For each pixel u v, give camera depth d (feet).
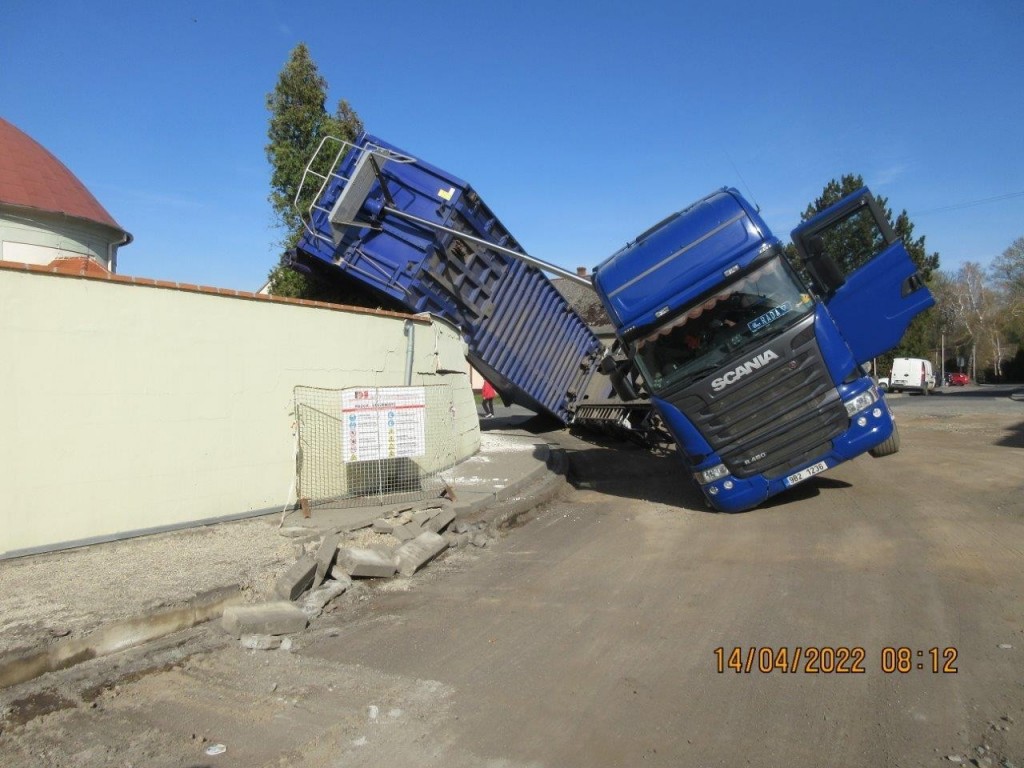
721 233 28.27
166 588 19.07
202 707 13.91
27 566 20.77
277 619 17.85
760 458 27.91
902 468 36.27
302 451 29.63
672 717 12.87
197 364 25.95
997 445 43.42
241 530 25.34
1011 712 12.28
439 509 28.94
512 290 48.57
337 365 31.73
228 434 26.86
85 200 52.13
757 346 27.45
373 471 32.63
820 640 15.75
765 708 13.02
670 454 48.85
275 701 14.15
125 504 23.76
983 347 246.47
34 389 21.63
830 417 27.37
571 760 11.64
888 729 12.05
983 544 21.84
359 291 47.93
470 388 48.11
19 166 48.98
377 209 43.29
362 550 23.53
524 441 54.85
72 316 22.54
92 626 16.37
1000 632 15.47
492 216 45.73
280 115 59.77
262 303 28.40
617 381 32.60
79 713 13.67
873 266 29.45
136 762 11.91
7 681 14.62
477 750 12.07
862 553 22.09
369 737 12.64
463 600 20.52
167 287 25.04
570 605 19.43
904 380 142.61
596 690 14.11
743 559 22.63
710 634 16.58
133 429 24.00
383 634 17.94
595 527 29.37
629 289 28.96
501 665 15.58
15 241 47.11
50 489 21.97
